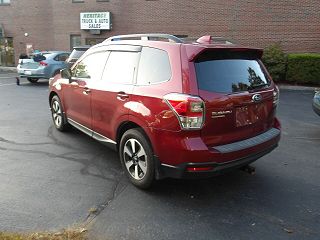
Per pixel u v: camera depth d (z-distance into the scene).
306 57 14.83
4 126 7.38
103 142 5.09
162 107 3.78
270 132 4.48
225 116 3.79
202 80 3.72
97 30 20.94
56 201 4.01
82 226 3.48
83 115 5.57
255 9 17.45
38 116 8.45
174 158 3.74
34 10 23.08
